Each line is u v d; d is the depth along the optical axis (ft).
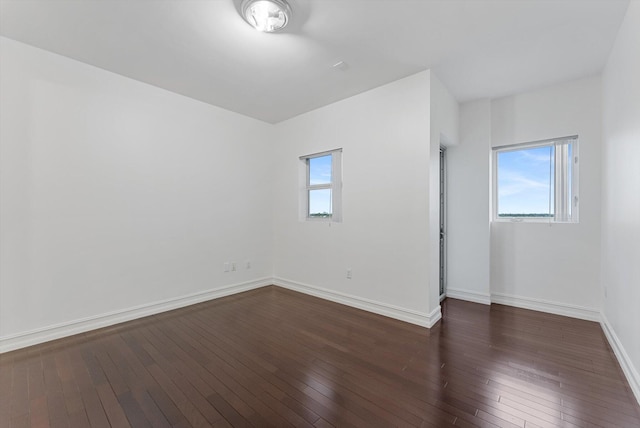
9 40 7.62
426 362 7.01
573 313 9.90
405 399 5.64
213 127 12.30
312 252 12.95
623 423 4.95
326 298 12.29
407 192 9.71
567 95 10.02
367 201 10.84
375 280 10.62
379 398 5.67
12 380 6.30
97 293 9.16
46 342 8.13
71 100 8.64
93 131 9.07
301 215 13.73
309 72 9.36
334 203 12.37
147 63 8.86
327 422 5.05
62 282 8.48
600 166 9.39
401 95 9.82
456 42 7.70
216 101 11.89
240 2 6.17
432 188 9.41
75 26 7.06
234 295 12.85
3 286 7.56
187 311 10.76
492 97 11.35
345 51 8.14
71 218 8.65
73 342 8.15
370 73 9.43
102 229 9.27
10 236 7.67
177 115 11.11
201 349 7.75
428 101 9.19
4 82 7.57
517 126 11.05
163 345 7.98
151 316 10.23
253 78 9.82
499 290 11.43
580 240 9.79
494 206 11.85
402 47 7.93
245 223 13.55
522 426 4.89
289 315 10.32
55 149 8.36
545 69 9.13
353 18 6.71
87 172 8.96
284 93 11.06
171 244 10.95
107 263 9.36
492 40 7.60
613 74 7.79
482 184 11.51
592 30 7.14
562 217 10.34
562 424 4.93
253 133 13.91
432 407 5.40
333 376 6.44
